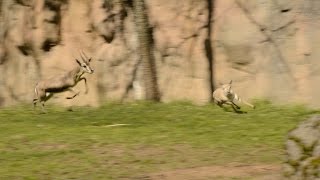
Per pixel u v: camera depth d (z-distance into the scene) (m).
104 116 40.94
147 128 36.19
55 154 29.88
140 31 44.19
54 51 46.59
